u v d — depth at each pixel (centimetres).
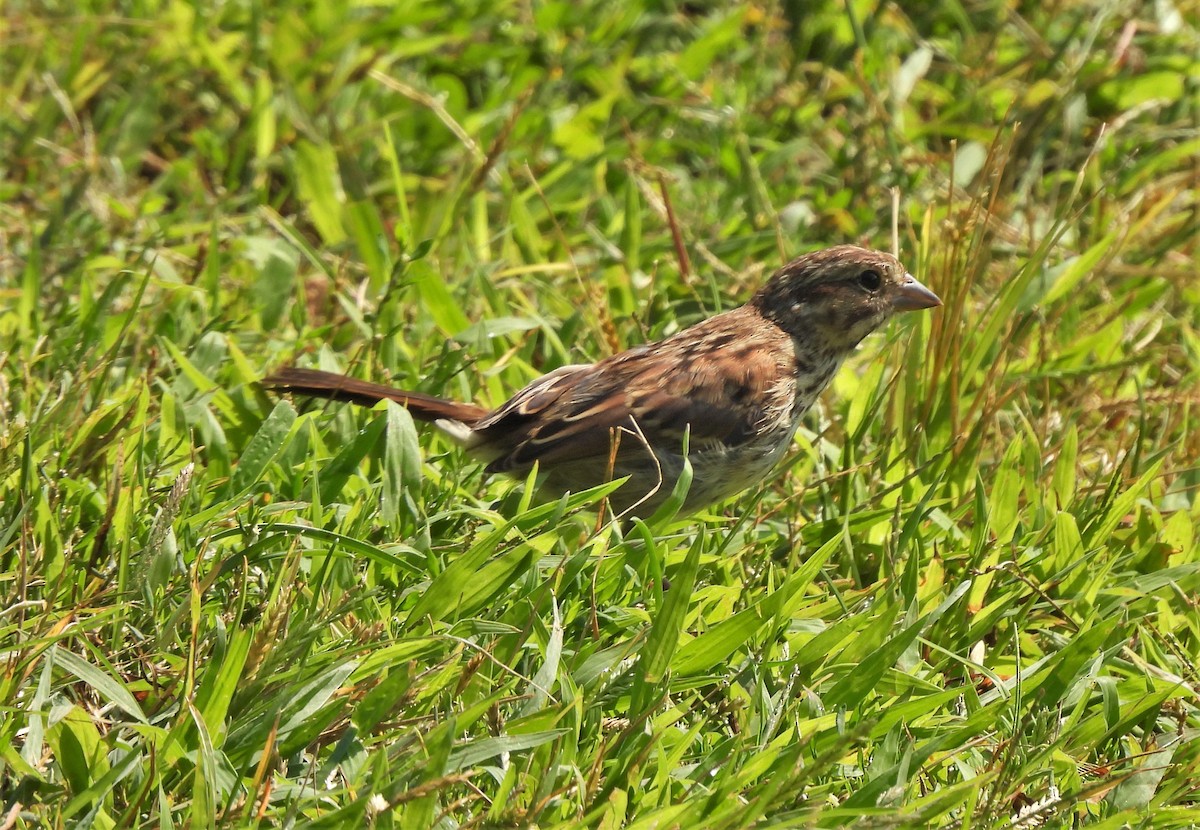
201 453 907
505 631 702
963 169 1341
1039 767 705
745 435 905
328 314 1115
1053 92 1360
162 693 689
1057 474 945
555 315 1139
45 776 632
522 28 1458
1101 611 836
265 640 646
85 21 1338
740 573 850
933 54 1491
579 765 664
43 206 1235
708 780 677
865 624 774
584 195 1301
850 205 1338
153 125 1316
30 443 816
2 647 686
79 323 1002
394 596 775
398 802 573
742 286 1162
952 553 878
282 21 1370
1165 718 777
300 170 1238
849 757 709
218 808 615
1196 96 1463
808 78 1474
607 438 881
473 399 1024
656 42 1490
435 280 1050
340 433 943
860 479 948
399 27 1411
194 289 1012
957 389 970
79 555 778
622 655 699
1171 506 986
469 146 1233
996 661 808
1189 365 1155
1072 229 1291
